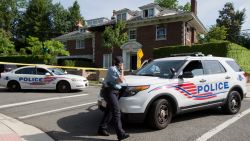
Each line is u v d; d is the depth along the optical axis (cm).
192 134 689
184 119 838
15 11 6500
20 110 1013
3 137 658
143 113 686
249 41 4600
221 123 792
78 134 704
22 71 1588
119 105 686
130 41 3406
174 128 740
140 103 684
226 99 880
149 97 693
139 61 2098
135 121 692
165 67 809
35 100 1230
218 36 3394
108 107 683
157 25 3228
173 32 3095
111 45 3241
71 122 826
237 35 4888
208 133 697
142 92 689
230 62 938
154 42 3247
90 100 1223
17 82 1570
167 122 733
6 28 6341
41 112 974
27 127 777
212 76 843
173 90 738
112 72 643
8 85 1577
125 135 639
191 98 779
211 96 833
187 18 2995
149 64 867
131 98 683
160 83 722
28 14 6544
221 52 2180
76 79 1538
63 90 1529
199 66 831
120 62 661
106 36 3231
